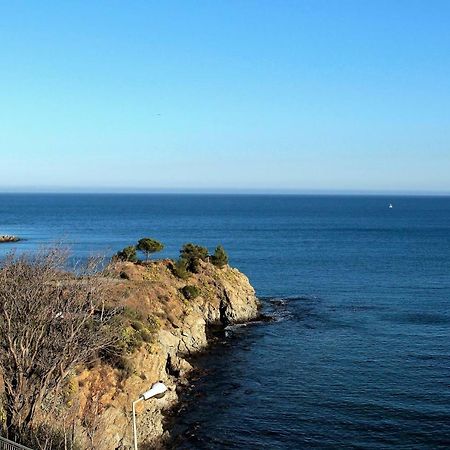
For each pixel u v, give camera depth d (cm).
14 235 16575
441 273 10088
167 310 5156
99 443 2647
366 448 3406
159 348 3928
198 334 5344
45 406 2809
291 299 7831
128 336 3669
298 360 5066
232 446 3425
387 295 8088
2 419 2688
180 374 4553
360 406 4012
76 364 3041
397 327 6238
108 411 3161
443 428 3662
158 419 3569
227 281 6744
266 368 4834
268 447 3419
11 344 2717
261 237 17138
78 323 2995
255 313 6762
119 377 3397
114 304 3931
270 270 10562
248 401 4103
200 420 3769
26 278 2973
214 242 15600
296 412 3916
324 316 6775
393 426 3691
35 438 2464
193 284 6266
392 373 4703
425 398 4150
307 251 13600
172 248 13762
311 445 3444
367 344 5566
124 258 6450
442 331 6056
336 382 4488
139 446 3347
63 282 3153
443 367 4853
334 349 5403
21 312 2834
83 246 13662
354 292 8338
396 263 11444
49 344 2830
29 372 2777
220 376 4619
